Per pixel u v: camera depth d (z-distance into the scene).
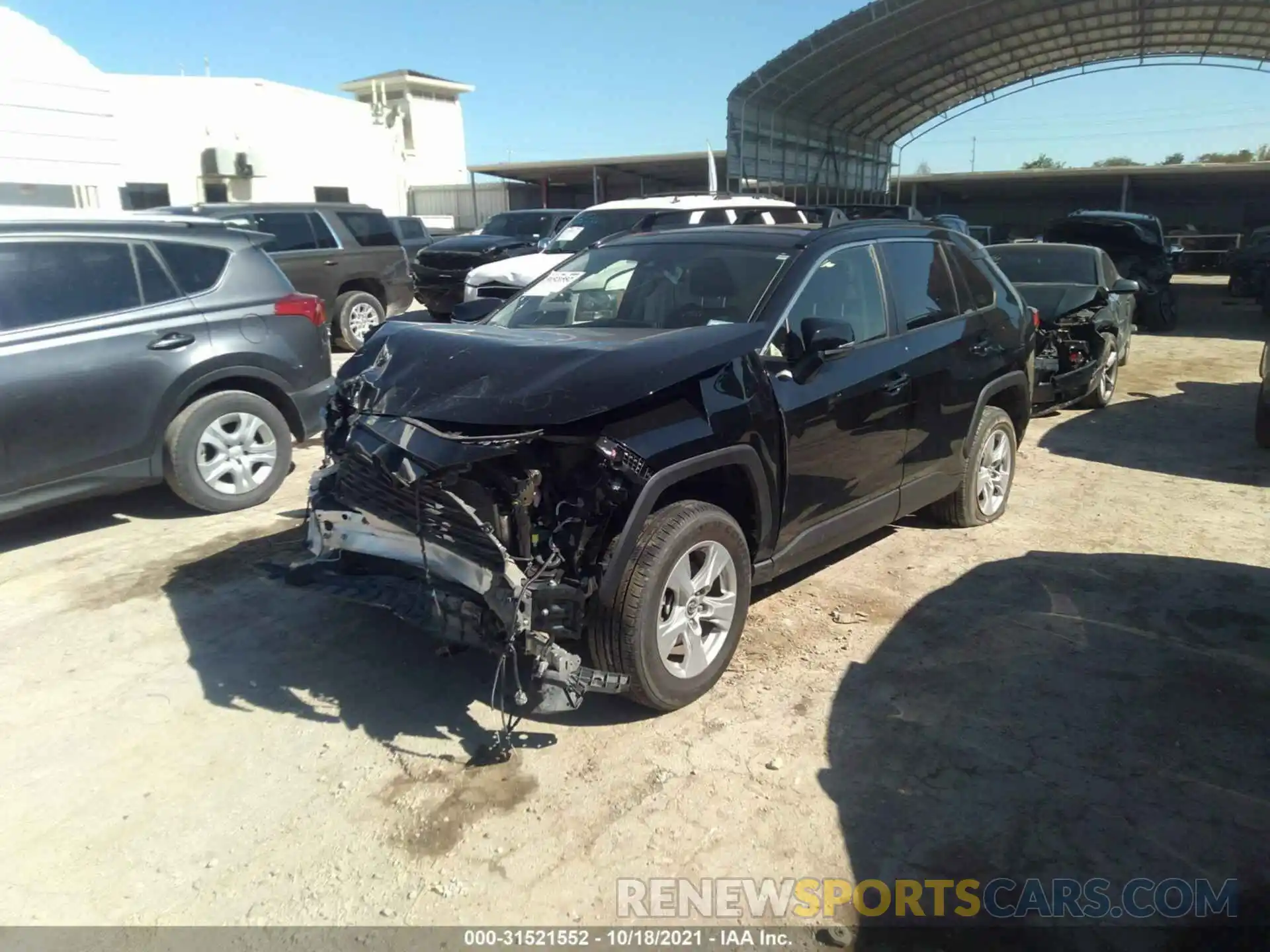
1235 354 13.62
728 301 4.29
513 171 39.12
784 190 32.41
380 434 3.49
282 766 3.49
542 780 3.38
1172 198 41.38
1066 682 3.99
